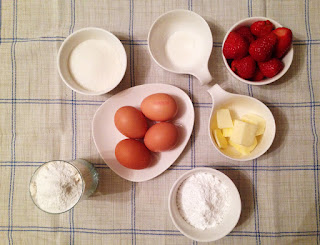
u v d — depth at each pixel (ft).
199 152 3.06
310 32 3.05
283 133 3.06
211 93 2.85
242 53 2.74
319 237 3.03
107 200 3.10
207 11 3.07
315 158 3.04
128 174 3.01
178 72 2.87
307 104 3.05
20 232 3.12
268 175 3.05
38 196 2.65
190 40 3.02
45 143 3.12
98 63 2.96
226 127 2.89
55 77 3.13
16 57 3.13
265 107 2.84
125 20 3.10
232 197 2.88
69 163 2.68
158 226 3.07
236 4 3.06
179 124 3.02
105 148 3.04
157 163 3.02
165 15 2.87
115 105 3.03
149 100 2.81
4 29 3.13
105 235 3.09
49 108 3.13
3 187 3.13
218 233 2.82
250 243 3.05
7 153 3.14
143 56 3.09
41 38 3.12
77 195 2.68
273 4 3.06
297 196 3.04
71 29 3.11
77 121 3.11
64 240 3.10
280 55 2.81
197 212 2.82
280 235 3.04
